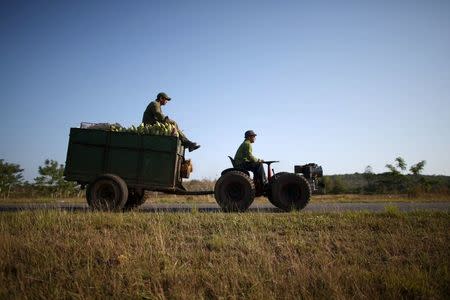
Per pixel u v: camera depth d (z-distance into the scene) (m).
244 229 6.36
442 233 6.09
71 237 5.78
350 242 5.56
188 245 5.50
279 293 3.72
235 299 3.61
